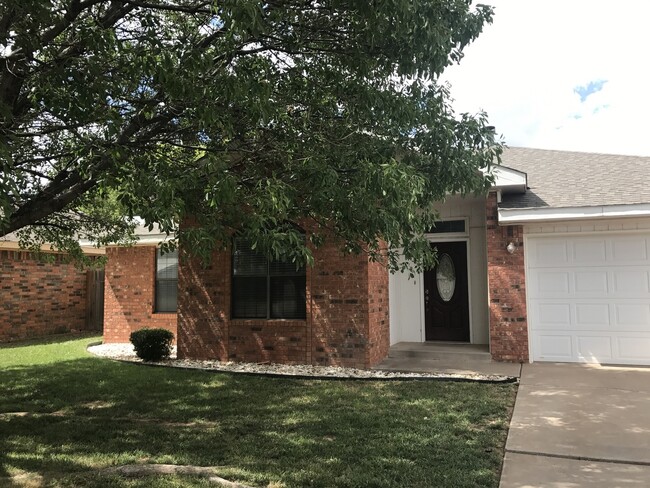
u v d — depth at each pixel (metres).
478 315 10.49
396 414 5.95
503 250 9.32
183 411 6.37
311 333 9.20
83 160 4.34
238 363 9.65
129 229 9.18
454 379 7.77
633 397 6.57
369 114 5.21
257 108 3.99
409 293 11.05
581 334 9.08
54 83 3.67
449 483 3.97
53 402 6.95
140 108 4.63
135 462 4.61
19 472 4.40
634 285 8.85
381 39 4.52
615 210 8.31
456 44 5.00
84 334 15.87
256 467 4.40
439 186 5.66
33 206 5.26
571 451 4.64
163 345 10.23
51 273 15.71
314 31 4.91
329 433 5.34
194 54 3.72
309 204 4.86
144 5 4.43
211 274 10.02
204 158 4.59
